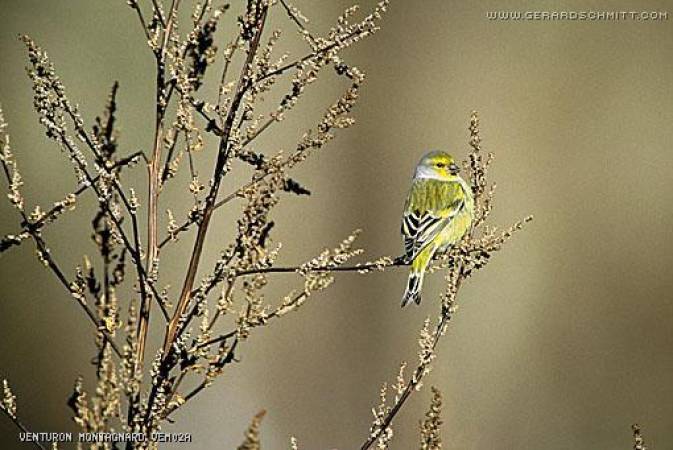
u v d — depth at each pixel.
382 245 14.88
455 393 14.06
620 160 15.37
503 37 15.54
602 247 15.16
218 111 5.21
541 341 14.78
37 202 12.82
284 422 13.42
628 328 14.90
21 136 12.99
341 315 14.18
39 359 12.78
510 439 14.25
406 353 14.27
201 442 12.41
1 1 13.25
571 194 15.30
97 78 13.09
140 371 5.10
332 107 5.29
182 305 5.16
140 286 5.15
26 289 12.76
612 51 15.54
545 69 15.50
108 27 13.20
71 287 5.23
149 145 12.62
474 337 14.59
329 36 5.21
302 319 13.94
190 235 12.46
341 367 14.02
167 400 5.14
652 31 15.50
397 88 15.30
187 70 5.55
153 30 5.31
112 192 5.22
